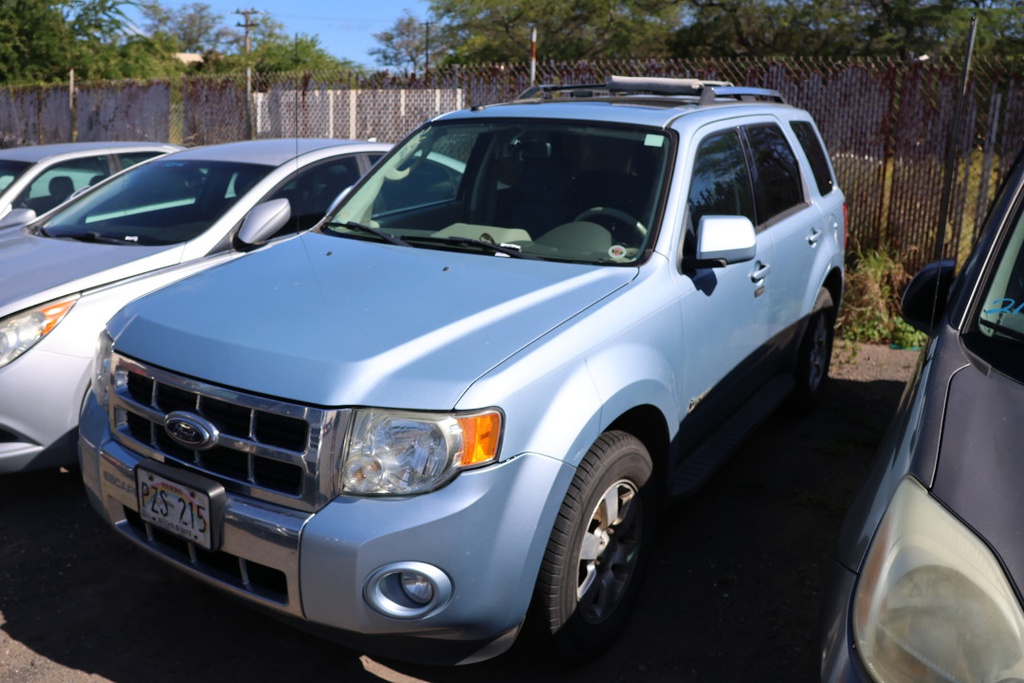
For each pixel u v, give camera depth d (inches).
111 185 214.1
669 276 131.0
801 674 117.9
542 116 157.3
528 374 101.7
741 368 160.1
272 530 97.0
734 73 315.9
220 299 118.4
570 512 105.5
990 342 90.7
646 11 1015.0
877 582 70.6
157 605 132.7
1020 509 70.2
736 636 127.0
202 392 103.6
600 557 118.3
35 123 557.9
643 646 124.0
